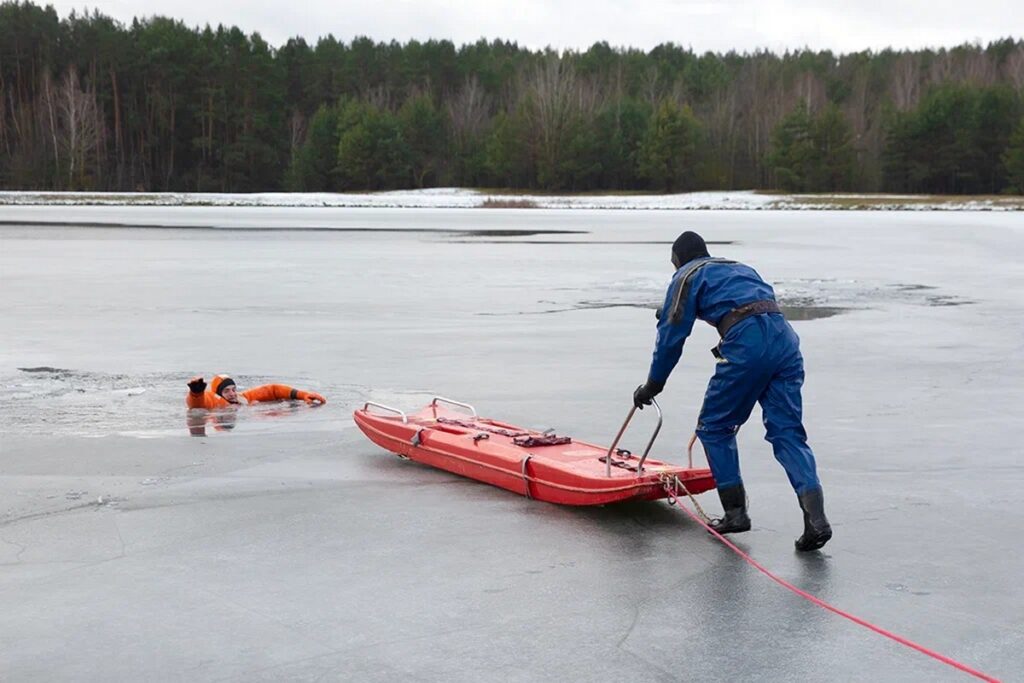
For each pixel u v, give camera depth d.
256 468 7.79
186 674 4.41
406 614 5.04
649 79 138.88
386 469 7.80
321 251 34.03
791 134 109.06
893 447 8.48
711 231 49.25
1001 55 142.12
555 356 13.24
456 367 12.38
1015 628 4.90
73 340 14.46
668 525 6.46
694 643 4.72
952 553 5.95
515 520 6.54
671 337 6.10
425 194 112.12
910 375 11.90
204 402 9.98
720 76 141.25
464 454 7.45
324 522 6.49
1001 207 84.56
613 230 50.69
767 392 6.05
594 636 4.79
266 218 64.38
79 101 113.69
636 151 115.00
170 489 7.20
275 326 16.08
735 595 5.29
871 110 127.38
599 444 8.49
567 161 112.75
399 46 154.62
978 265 28.92
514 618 4.99
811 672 4.43
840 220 62.69
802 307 18.98
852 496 7.10
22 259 29.86
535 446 7.37
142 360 12.76
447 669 4.45
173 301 19.58
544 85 117.38
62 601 5.20
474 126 127.50
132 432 8.96
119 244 37.09
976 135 106.69
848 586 5.43
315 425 9.28
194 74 122.25
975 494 7.15
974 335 15.23
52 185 113.44
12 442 8.55
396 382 11.38
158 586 5.40
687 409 9.97
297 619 4.98
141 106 122.94
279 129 126.62
